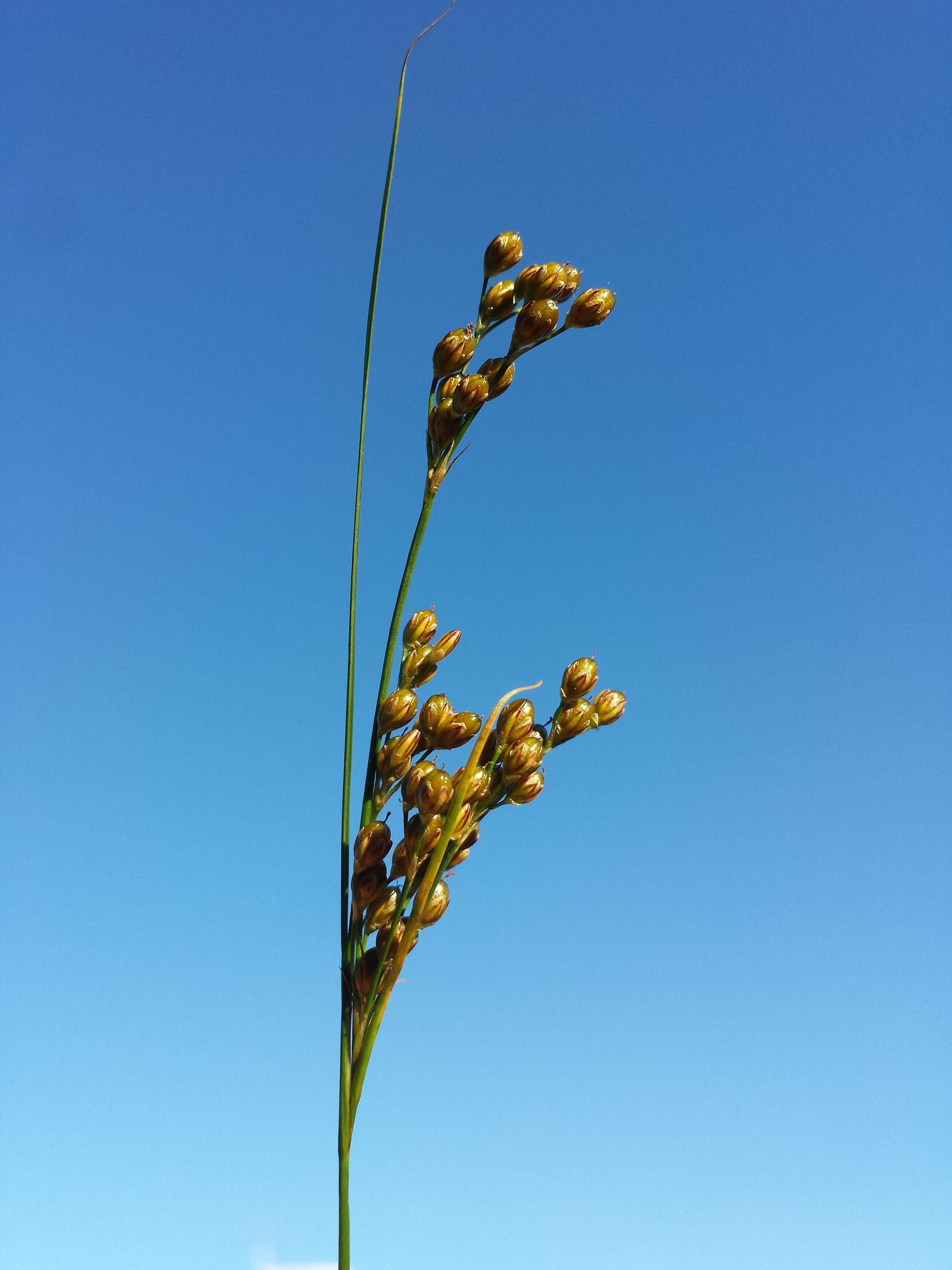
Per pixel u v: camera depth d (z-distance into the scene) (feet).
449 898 0.25
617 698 0.26
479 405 0.26
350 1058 0.24
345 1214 0.23
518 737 0.25
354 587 0.26
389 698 0.26
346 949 0.25
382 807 0.26
